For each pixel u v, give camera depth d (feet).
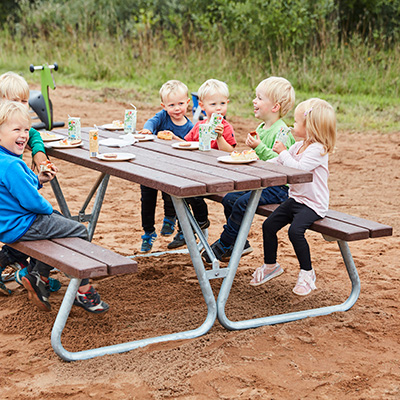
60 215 11.74
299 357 10.16
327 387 9.25
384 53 48.08
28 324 11.48
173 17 55.77
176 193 9.90
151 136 15.01
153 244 16.89
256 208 11.76
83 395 9.04
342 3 56.34
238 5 49.24
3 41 56.70
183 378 9.46
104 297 12.93
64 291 13.17
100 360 10.05
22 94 13.84
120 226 18.39
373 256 15.67
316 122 11.66
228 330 11.19
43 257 10.11
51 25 57.11
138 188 23.26
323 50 46.93
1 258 12.60
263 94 13.65
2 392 9.18
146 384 9.30
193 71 47.98
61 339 10.89
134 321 11.73
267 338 10.86
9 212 10.81
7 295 12.96
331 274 14.34
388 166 26.50
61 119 33.99
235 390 9.14
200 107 16.49
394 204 20.74
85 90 43.68
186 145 13.79
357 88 43.68
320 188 11.91
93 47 51.57
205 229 15.55
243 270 14.62
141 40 51.85
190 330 11.05
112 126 16.48
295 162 11.88
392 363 10.00
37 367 9.92
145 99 41.60
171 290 13.33
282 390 9.14
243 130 33.30
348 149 29.86
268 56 48.55
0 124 11.10
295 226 11.67
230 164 11.91
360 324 11.44
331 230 11.40
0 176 10.67
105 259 9.80
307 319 11.68
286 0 48.85
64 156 12.95
